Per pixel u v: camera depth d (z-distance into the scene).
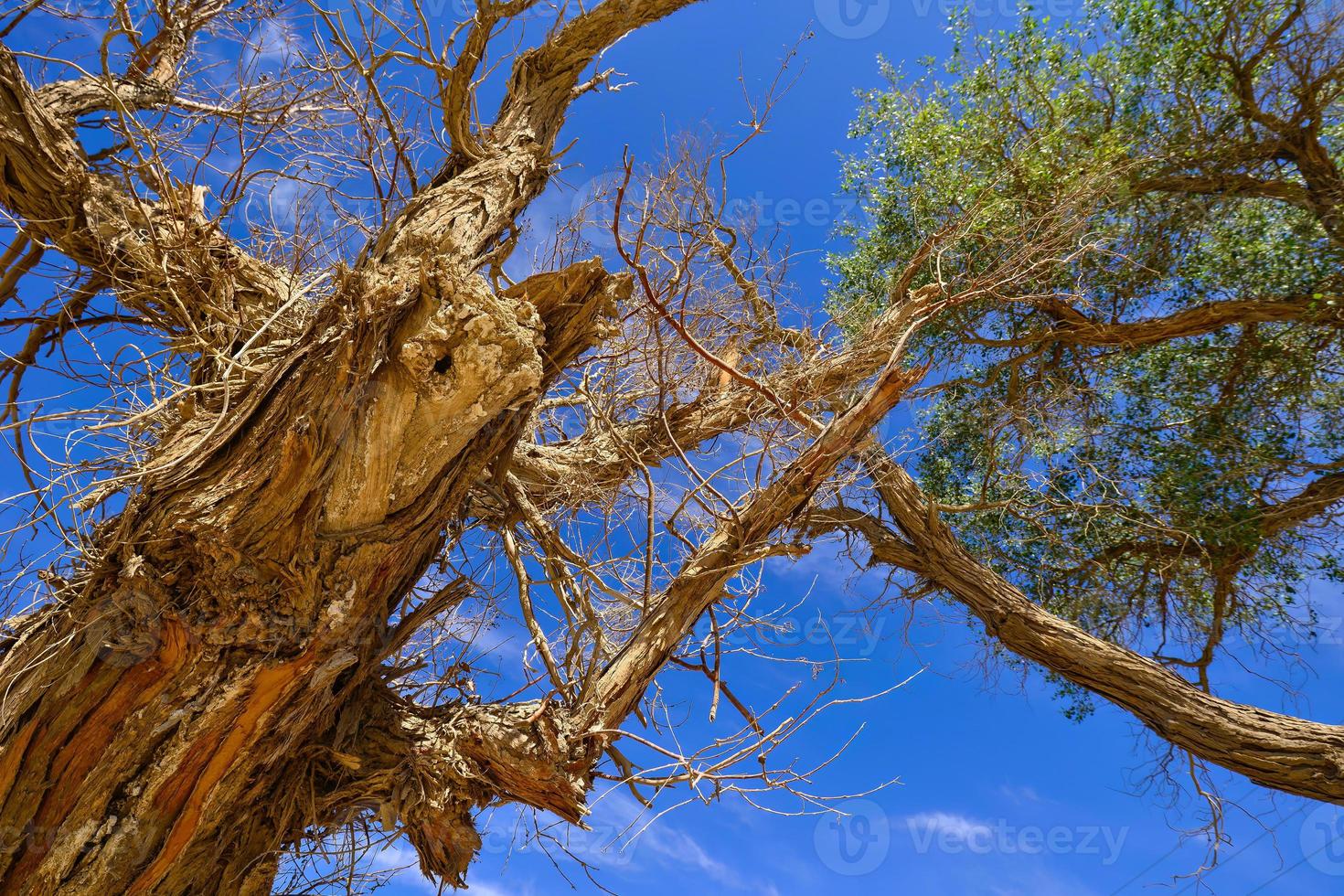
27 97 4.75
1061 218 7.24
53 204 4.91
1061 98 8.12
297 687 3.75
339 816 4.51
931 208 8.36
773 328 6.02
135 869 3.71
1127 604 8.44
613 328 3.99
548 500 6.33
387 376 3.45
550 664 4.44
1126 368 8.62
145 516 3.65
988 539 8.80
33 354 5.31
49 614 3.80
